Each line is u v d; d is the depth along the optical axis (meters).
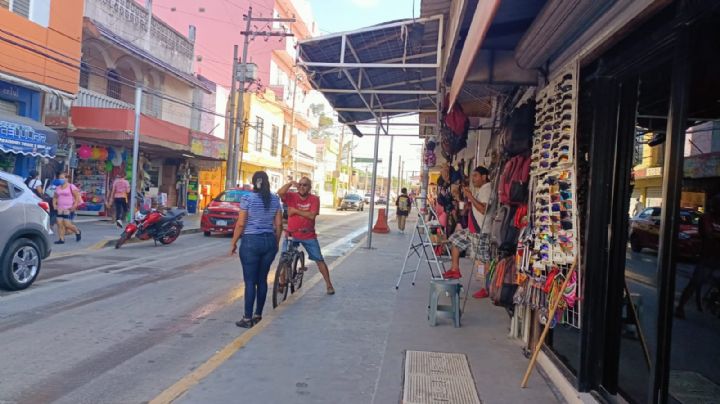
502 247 6.11
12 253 7.56
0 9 14.03
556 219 4.52
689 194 3.15
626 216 4.10
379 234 20.64
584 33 4.27
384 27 7.53
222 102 31.02
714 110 3.16
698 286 3.24
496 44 5.56
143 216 13.71
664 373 3.15
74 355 5.19
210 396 4.21
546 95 5.00
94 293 7.89
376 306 7.49
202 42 38.31
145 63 21.70
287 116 42.06
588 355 4.12
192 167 27.69
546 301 4.75
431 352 5.46
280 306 7.37
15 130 14.05
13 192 7.77
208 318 6.72
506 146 6.05
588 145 4.46
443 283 6.53
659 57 3.49
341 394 4.34
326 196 59.66
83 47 19.19
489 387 4.56
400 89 10.38
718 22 2.97
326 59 8.72
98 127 18.50
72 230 13.14
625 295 4.05
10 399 4.14
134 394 4.30
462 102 9.45
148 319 6.59
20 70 14.84
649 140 3.73
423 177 13.98
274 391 4.34
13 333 5.79
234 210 16.97
